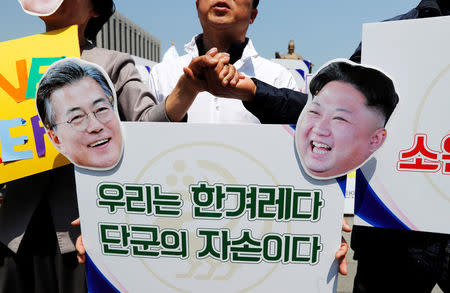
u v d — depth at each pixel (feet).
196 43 5.07
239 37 4.61
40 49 3.41
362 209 3.33
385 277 4.05
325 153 2.92
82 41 3.89
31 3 3.38
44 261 3.84
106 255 3.33
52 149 3.33
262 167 3.02
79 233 3.67
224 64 3.02
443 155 3.06
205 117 4.68
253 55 4.79
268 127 2.95
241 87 3.21
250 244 3.17
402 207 3.22
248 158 3.01
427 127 3.06
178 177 3.10
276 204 3.08
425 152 3.10
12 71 3.34
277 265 3.19
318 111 2.89
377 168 3.23
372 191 3.28
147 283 3.34
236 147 3.01
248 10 4.34
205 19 4.39
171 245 3.24
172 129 3.02
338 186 3.01
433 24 2.90
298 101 3.43
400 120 3.10
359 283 4.28
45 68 3.34
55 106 3.03
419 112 3.06
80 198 3.23
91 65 2.96
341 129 2.88
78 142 3.08
